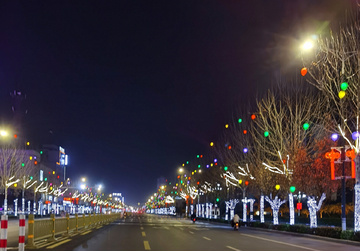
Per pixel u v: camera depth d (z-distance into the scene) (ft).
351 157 71.72
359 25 70.03
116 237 74.79
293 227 100.73
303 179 95.50
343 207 78.79
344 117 81.10
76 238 71.00
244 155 155.84
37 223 54.90
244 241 71.26
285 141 112.47
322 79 75.31
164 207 562.25
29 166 257.96
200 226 140.15
